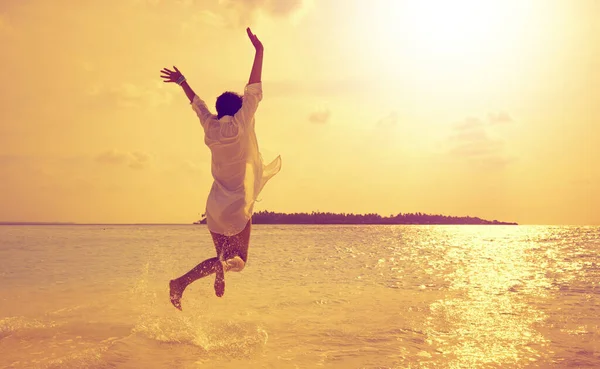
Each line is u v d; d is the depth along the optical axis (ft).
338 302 22.76
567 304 22.02
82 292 26.00
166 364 12.51
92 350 13.58
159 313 19.88
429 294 25.48
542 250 77.00
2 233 185.26
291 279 33.12
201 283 31.04
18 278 32.86
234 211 11.74
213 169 12.10
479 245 97.55
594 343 14.58
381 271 39.24
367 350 13.89
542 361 12.68
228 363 12.66
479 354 13.41
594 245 98.43
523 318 18.62
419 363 12.55
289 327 17.12
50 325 17.26
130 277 33.76
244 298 24.21
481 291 26.68
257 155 12.40
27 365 12.22
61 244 92.48
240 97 12.50
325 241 115.03
